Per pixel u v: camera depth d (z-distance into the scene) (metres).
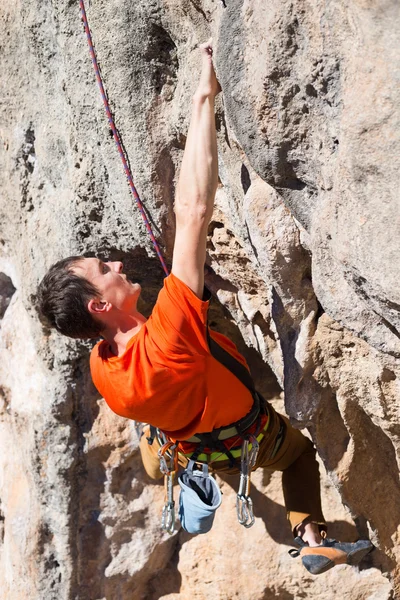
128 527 3.84
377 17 1.67
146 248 2.95
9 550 4.09
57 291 2.47
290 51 1.87
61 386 3.60
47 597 3.94
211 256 2.83
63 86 2.85
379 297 1.83
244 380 2.52
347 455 2.75
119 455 3.72
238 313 2.99
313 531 2.84
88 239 3.12
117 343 2.49
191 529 2.71
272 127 2.00
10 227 3.62
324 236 1.96
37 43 3.00
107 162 2.82
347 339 2.36
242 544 3.70
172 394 2.37
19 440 3.88
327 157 1.91
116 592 3.93
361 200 1.77
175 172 2.69
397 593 3.19
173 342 2.26
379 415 2.43
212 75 2.21
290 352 2.54
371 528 2.92
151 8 2.39
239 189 2.44
